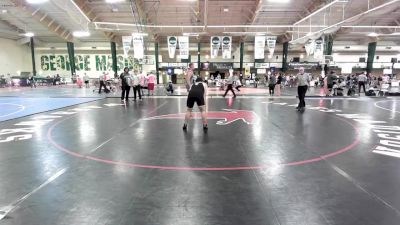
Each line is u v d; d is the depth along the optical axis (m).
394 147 5.56
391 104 13.67
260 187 3.57
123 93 14.83
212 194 3.36
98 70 39.81
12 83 31.81
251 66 38.22
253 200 3.21
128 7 23.41
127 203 3.13
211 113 10.45
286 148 5.47
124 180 3.81
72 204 3.11
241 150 5.32
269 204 3.11
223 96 17.95
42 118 9.22
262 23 29.14
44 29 32.16
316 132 7.00
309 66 37.25
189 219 2.79
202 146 5.62
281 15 26.53
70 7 21.17
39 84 34.50
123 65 39.78
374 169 4.25
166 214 2.89
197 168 4.30
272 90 19.81
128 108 11.98
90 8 23.84
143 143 5.87
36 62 39.72
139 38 24.06
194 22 28.45
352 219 2.79
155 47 36.78
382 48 38.03
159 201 3.18
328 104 13.64
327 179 3.84
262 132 6.99
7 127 7.65
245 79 35.94
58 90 25.08
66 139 6.23
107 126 7.82
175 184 3.67
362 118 9.25
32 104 13.35
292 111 11.04
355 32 29.77
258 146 5.62
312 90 25.78
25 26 30.64
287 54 38.16
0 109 11.41
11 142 5.95
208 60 40.50
